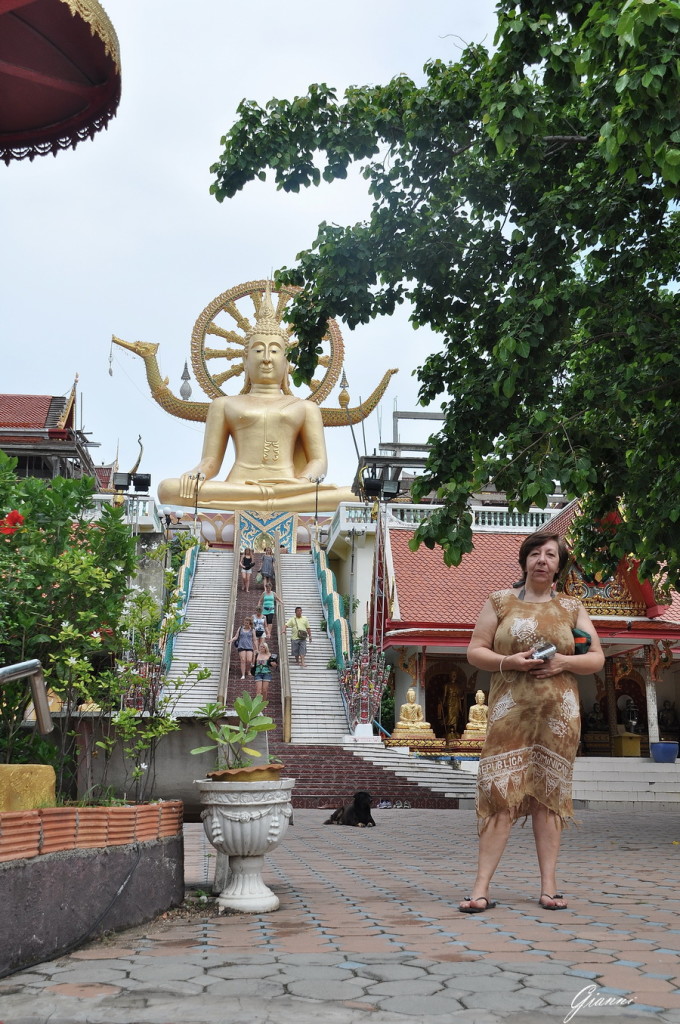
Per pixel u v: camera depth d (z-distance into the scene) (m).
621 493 12.59
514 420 12.05
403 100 12.18
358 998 3.76
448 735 27.38
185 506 38.59
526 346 10.52
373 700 22.72
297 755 21.06
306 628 25.72
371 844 11.26
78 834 4.96
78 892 4.89
